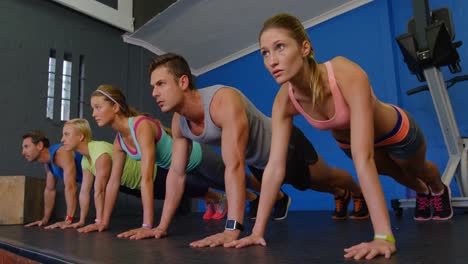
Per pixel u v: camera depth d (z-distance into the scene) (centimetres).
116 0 391
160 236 139
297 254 88
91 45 373
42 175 324
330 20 341
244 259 82
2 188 240
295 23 94
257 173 225
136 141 174
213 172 254
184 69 134
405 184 187
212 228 185
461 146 215
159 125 201
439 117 213
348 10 330
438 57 206
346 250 83
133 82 402
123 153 191
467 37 272
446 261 73
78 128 216
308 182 207
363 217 218
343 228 157
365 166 90
